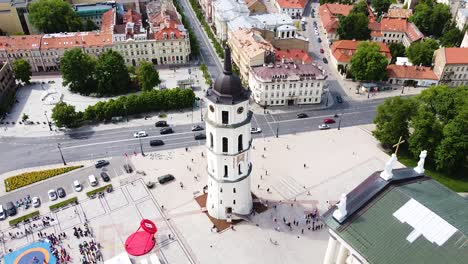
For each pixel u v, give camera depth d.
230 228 104.38
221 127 86.75
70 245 100.56
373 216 69.75
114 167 128.25
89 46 189.25
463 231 62.94
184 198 115.12
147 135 144.38
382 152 135.75
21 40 189.38
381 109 134.75
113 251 98.81
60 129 148.50
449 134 120.19
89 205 113.38
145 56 195.62
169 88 174.50
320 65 198.75
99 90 171.12
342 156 133.50
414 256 63.09
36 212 110.88
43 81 184.25
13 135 145.25
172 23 198.00
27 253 98.06
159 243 100.94
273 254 97.62
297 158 132.38
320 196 115.75
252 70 165.12
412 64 191.12
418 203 68.75
